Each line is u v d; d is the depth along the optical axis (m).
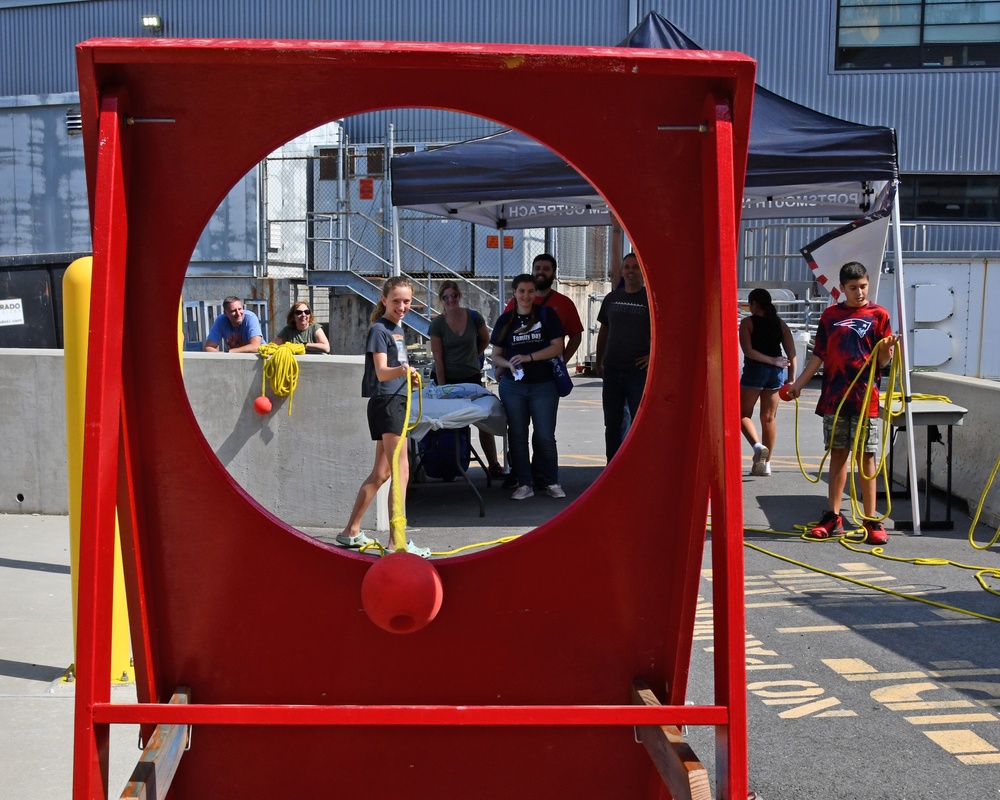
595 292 18.02
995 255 14.32
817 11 18.14
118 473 1.86
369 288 15.41
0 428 6.45
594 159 1.85
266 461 5.99
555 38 18.62
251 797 2.12
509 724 1.66
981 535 6.23
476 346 7.82
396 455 2.18
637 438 2.01
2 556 5.44
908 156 18.28
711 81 1.76
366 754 2.12
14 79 20.62
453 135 17.80
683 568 2.01
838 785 3.00
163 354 1.89
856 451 5.87
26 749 3.12
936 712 3.54
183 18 19.67
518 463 7.17
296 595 2.04
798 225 15.53
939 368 14.12
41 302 7.70
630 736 2.14
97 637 1.65
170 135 1.78
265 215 16.27
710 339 1.79
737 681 1.67
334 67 1.68
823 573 5.33
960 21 17.94
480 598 2.07
